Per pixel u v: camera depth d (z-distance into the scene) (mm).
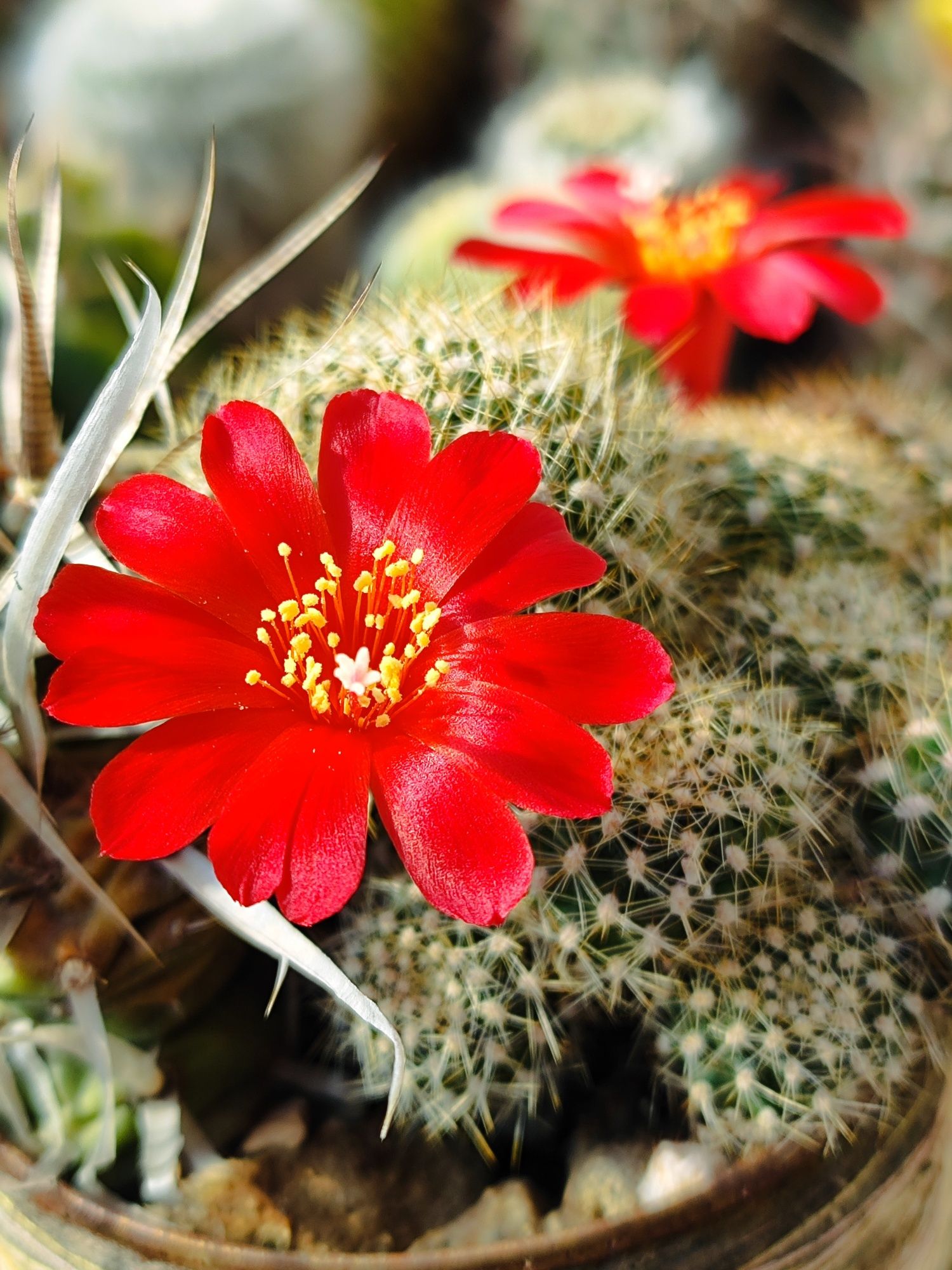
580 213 211
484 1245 149
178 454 160
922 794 162
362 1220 159
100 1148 154
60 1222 153
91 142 286
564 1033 161
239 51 282
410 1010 158
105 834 140
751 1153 156
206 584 150
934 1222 167
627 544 162
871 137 332
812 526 182
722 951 158
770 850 158
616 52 380
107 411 144
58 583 146
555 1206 161
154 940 156
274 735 147
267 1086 166
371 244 314
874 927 163
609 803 143
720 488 180
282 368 170
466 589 152
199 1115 162
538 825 156
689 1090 159
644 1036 164
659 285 197
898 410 206
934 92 304
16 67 336
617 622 148
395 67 354
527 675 148
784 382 268
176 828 142
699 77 373
